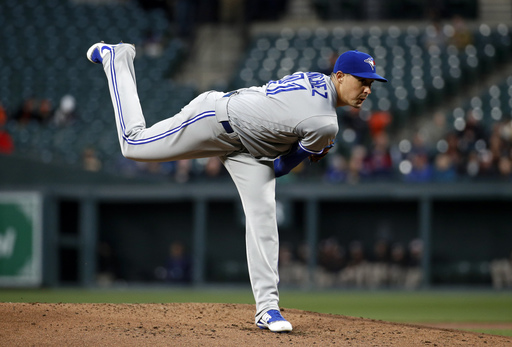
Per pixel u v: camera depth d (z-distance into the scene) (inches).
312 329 695.1
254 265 677.9
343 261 2112.5
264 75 2669.8
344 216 2135.8
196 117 656.4
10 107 2615.7
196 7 2989.7
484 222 2073.1
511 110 2397.9
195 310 783.1
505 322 1248.8
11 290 1963.6
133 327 655.8
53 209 2007.9
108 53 701.9
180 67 2878.9
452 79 2561.5
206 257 2183.8
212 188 2011.6
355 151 2038.6
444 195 1924.2
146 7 3147.1
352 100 641.0
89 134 2416.3
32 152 2345.0
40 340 594.2
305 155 662.5
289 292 1985.7
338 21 2942.9
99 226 2209.6
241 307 818.2
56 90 2674.7
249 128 642.2
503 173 1931.6
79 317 695.1
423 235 1955.0
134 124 685.3
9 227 1979.6
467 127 2108.8
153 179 2092.8
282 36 2910.9
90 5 3134.8
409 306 1546.5
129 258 2202.3
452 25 2837.1
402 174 2017.7
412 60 2650.1
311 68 2657.5
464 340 669.9
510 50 2701.8
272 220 681.0
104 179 2041.1
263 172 676.7
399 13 2901.1
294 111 628.1
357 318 780.0
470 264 2038.6
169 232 2194.9
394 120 2402.8
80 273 2096.5
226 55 2898.6
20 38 2950.3
